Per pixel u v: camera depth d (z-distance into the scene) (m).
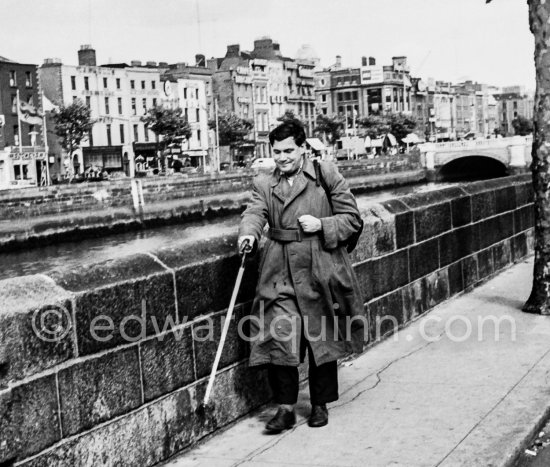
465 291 9.71
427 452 4.62
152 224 58.31
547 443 4.94
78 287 4.19
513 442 4.70
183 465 4.70
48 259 45.44
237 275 5.26
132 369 4.50
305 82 130.12
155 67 105.31
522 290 9.68
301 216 4.97
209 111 108.69
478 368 6.34
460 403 5.48
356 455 4.65
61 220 50.78
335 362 5.24
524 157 92.19
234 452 4.85
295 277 4.98
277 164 5.05
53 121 84.75
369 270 7.32
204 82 107.31
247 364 5.55
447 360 6.64
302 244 5.00
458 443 4.73
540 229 8.20
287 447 4.86
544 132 8.06
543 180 8.11
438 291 8.91
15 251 47.62
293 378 5.14
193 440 4.97
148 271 4.68
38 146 84.12
